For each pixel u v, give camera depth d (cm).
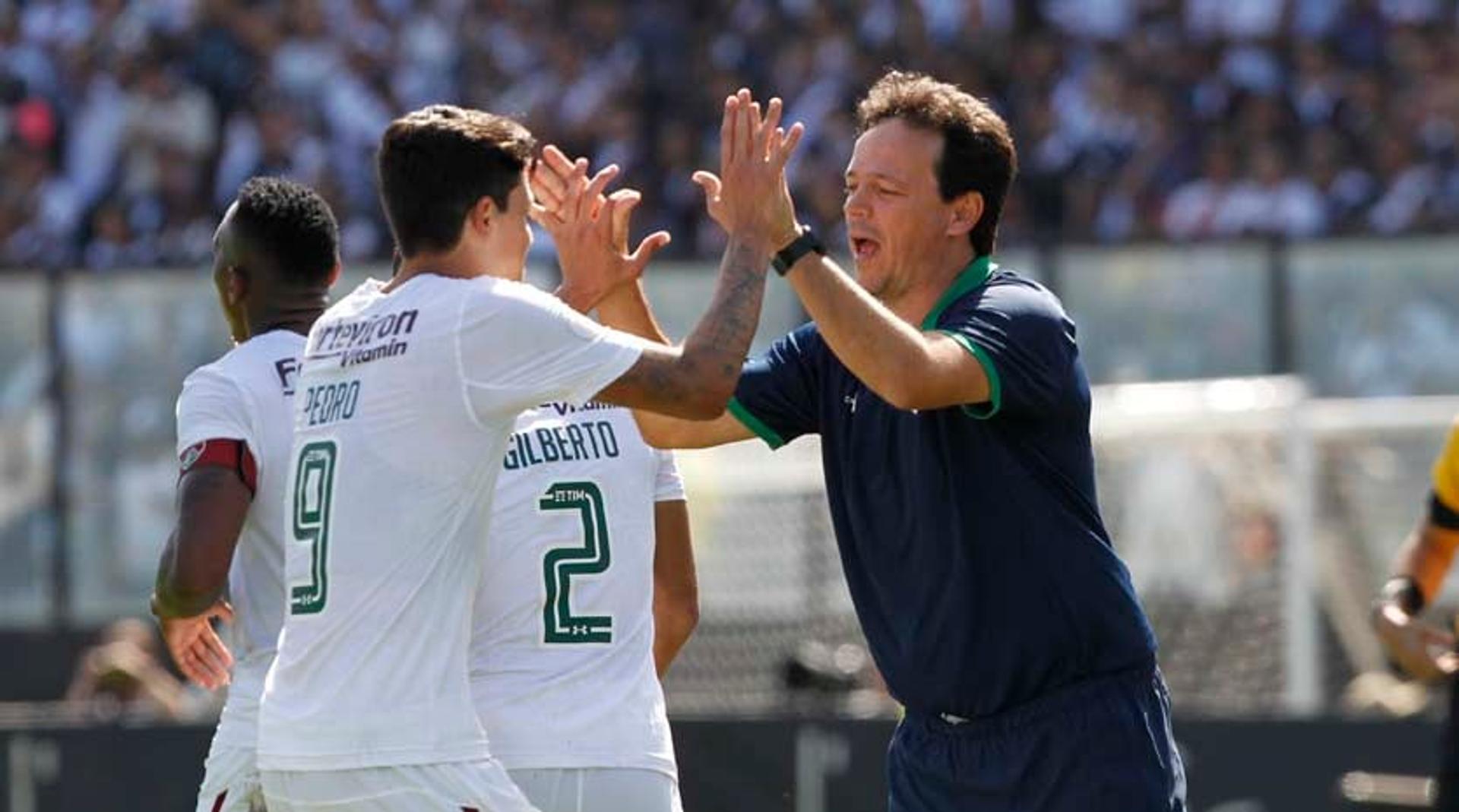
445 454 1692
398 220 1761
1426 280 4459
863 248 1861
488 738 1881
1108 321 4519
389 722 1681
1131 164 5769
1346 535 4225
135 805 3412
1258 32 6044
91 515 4547
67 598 4553
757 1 6219
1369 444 4238
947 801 1872
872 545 1877
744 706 3988
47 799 3419
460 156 1744
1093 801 1825
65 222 5906
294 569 1736
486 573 1914
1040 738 1833
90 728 3425
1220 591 4228
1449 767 2317
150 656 4359
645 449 1984
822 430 1909
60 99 6119
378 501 1694
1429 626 2352
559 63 6178
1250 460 4259
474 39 6253
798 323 4441
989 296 1791
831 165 5769
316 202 2008
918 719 1898
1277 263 4491
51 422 4556
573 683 1917
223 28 6197
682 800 3441
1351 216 5653
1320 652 4191
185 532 1877
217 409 1922
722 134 1708
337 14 6281
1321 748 3422
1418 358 4450
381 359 1708
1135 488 4294
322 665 1703
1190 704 4134
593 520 1945
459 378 1688
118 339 4553
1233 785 3447
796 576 4250
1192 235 4712
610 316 1934
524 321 1689
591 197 1894
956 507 1817
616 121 5966
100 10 6266
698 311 4528
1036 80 5978
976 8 6125
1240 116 5884
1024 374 1759
